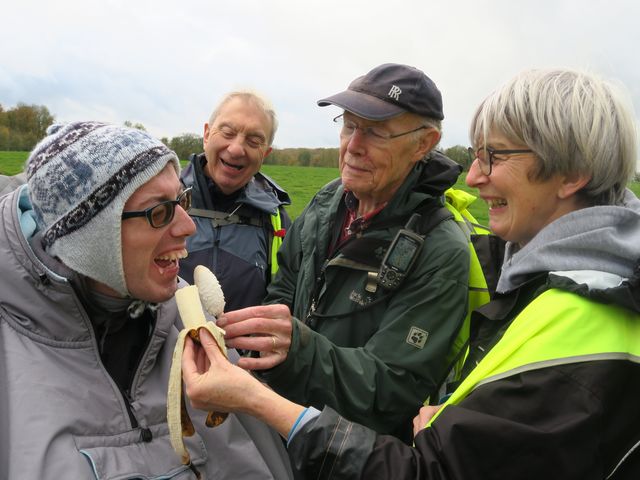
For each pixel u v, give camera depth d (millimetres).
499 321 1424
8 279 1311
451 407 1146
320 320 2105
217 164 2967
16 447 1188
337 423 1232
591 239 1135
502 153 1270
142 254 1307
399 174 2072
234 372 1307
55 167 1240
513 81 1278
